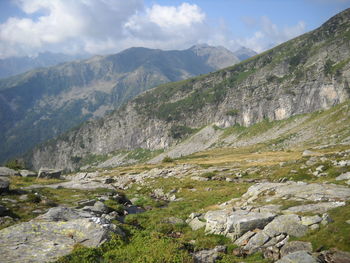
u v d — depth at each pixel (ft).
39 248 50.19
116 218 100.07
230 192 135.33
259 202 88.12
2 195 101.86
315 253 46.21
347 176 104.99
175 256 48.96
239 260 51.88
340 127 511.81
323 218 57.52
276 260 49.03
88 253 48.93
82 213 75.56
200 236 69.00
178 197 153.99
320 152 280.72
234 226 64.85
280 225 58.59
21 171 202.69
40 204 96.63
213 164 329.93
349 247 45.88
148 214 108.37
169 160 497.46
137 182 256.73
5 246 50.19
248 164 285.64
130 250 52.42
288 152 400.26
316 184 94.53
